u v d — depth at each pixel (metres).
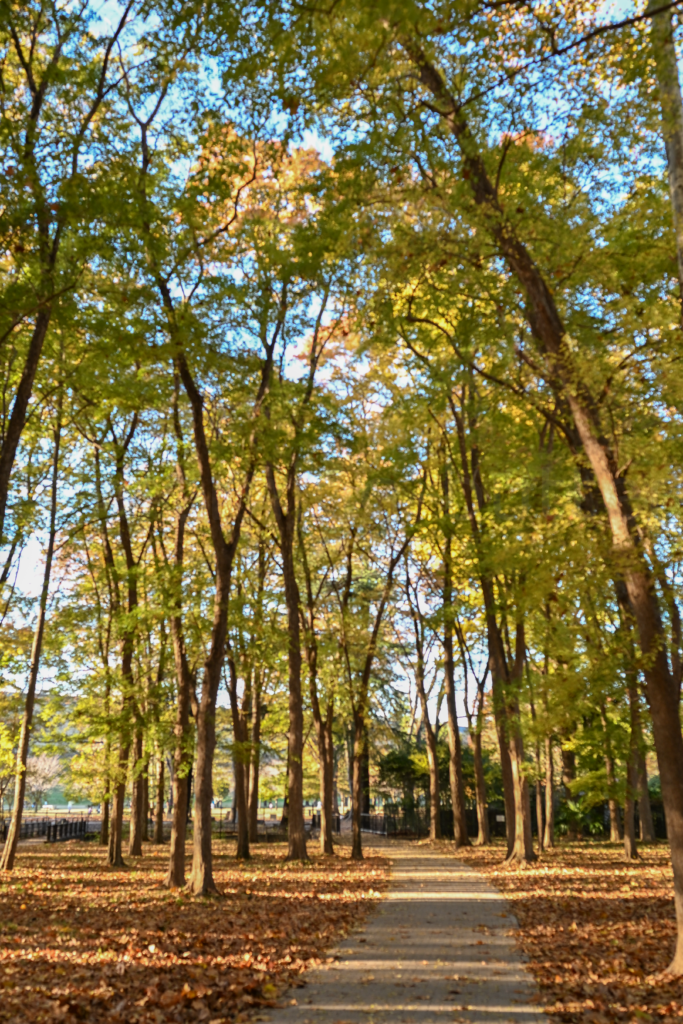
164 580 17.08
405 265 10.14
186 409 18.59
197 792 15.10
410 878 18.12
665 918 11.09
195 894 14.47
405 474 21.02
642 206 9.58
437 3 6.96
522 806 21.23
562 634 10.98
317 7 7.98
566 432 10.20
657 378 8.80
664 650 8.70
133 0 11.71
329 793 27.25
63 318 11.08
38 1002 6.91
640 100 8.62
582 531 8.96
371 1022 6.32
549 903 13.28
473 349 13.58
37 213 10.38
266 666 23.92
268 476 23.78
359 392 23.23
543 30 7.68
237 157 12.26
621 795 18.91
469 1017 6.46
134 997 7.19
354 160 9.98
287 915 12.24
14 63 12.88
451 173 9.91
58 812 65.62
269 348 16.50
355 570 35.72
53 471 20.36
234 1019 6.48
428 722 34.62
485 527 18.86
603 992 7.23
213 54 9.88
